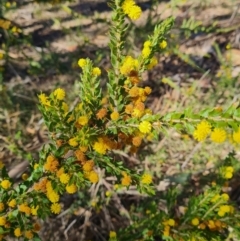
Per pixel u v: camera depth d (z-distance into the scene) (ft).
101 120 1.05
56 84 2.63
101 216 2.09
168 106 2.64
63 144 1.04
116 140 1.06
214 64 2.88
